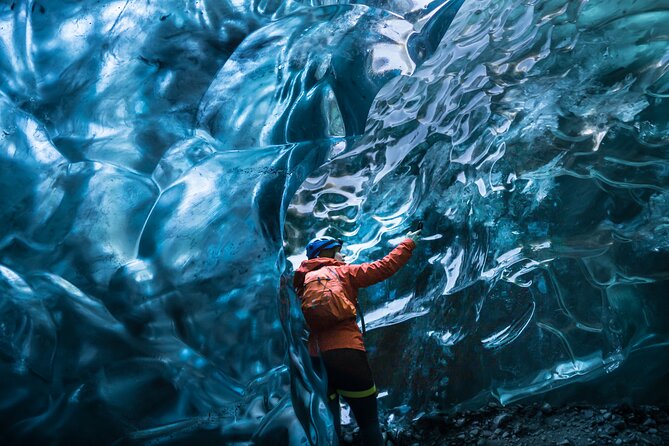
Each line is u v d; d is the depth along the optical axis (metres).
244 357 2.63
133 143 2.82
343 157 4.13
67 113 2.79
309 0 3.49
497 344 3.72
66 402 2.33
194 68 3.04
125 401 2.38
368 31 3.43
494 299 3.83
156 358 2.45
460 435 3.25
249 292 2.74
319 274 2.88
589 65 3.33
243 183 2.97
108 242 2.54
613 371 3.52
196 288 2.61
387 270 2.88
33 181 2.60
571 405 3.40
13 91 2.77
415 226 3.06
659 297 3.55
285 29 3.30
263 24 3.27
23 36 2.90
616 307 3.66
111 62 2.93
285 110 3.21
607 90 3.37
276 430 2.59
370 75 3.46
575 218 3.77
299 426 2.66
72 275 2.45
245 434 2.51
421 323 3.81
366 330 3.83
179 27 3.06
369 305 3.92
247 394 2.59
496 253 3.90
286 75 3.21
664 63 3.13
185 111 2.96
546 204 3.83
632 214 3.65
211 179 2.90
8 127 2.68
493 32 3.66
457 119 3.90
